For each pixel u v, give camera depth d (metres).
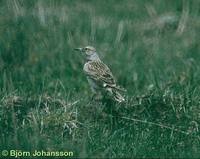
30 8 40.28
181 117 31.22
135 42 42.31
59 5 45.69
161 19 45.41
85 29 43.06
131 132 30.17
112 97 32.44
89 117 31.16
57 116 30.31
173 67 39.75
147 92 34.09
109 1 47.97
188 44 42.22
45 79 37.31
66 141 28.42
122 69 39.97
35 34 39.88
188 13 45.50
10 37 38.84
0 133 29.67
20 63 38.81
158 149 28.45
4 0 38.88
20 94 33.34
